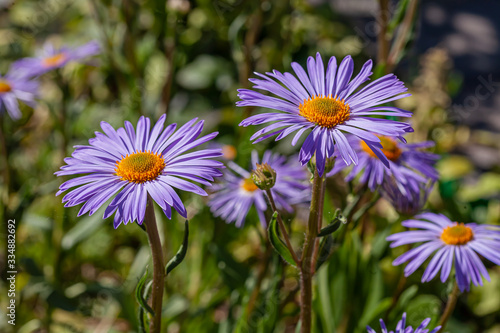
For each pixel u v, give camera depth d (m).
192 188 0.34
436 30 0.99
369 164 0.42
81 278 0.59
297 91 0.36
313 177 0.36
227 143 0.66
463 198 0.64
